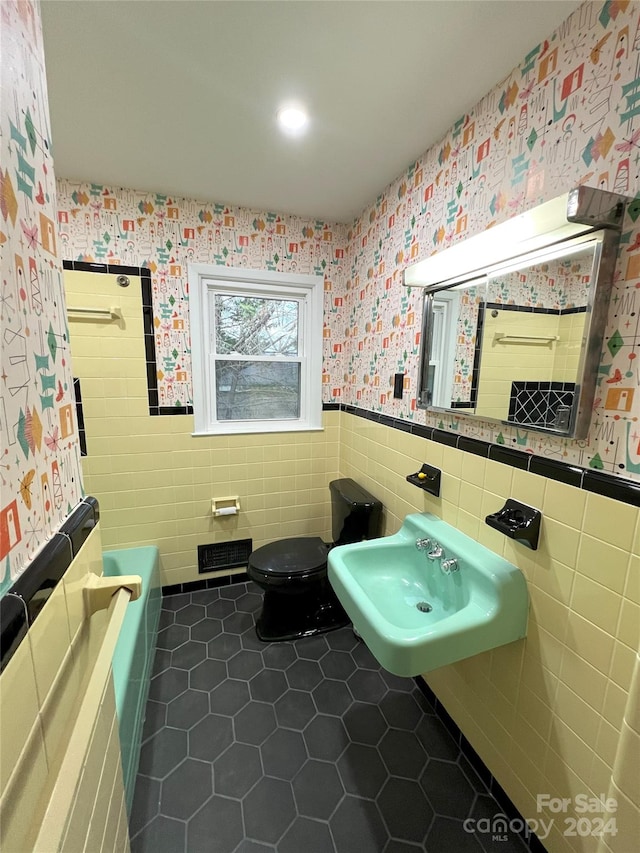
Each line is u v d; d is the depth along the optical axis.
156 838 1.05
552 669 0.98
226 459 2.20
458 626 0.97
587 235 0.83
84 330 1.85
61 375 0.59
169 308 1.95
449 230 1.33
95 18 0.90
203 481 2.17
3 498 0.41
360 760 1.28
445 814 1.13
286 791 1.18
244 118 1.27
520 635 1.06
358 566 1.38
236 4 0.87
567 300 0.89
